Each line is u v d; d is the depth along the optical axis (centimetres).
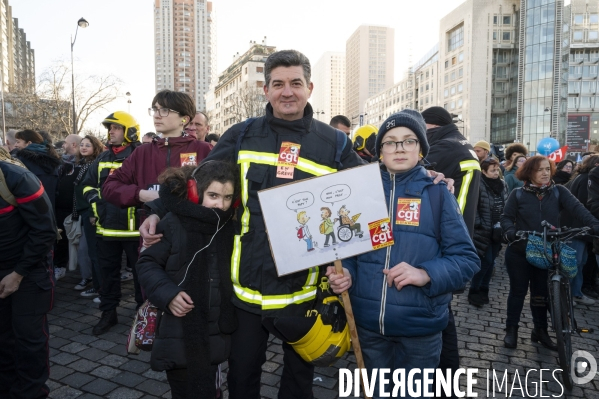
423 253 212
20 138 539
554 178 718
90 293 554
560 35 7212
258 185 227
